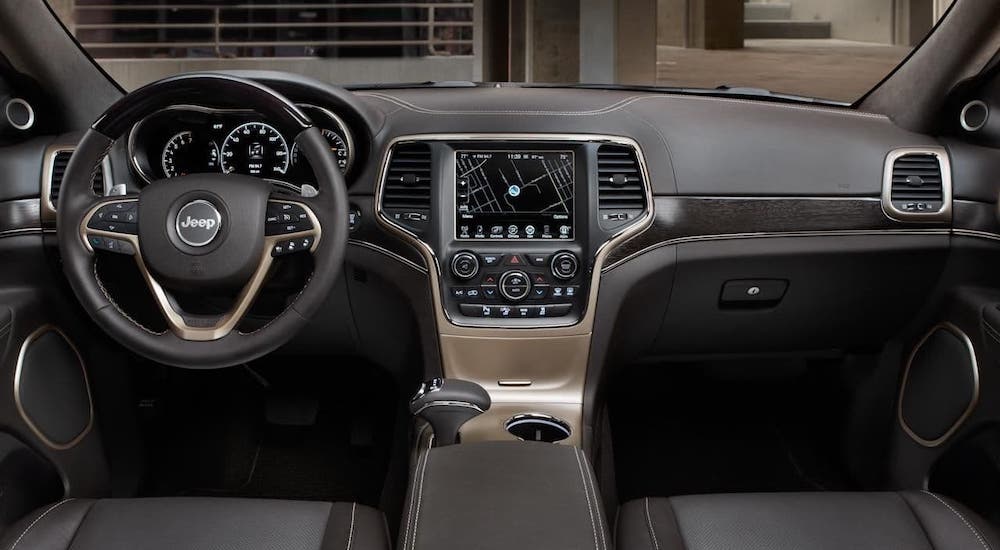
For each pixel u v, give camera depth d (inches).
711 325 81.2
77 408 73.9
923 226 75.8
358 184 73.6
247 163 73.5
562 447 52.1
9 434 65.3
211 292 56.4
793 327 82.0
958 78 72.0
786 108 78.4
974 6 68.6
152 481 89.0
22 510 66.8
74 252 56.9
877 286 78.7
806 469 92.7
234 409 98.7
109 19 391.5
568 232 72.9
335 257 55.9
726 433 99.5
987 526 48.5
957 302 73.4
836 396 93.3
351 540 47.8
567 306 73.0
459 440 66.9
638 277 74.4
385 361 83.8
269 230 55.9
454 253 72.7
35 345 69.2
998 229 73.7
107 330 57.2
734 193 74.8
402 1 400.2
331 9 402.9
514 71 327.9
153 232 55.5
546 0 303.4
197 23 397.4
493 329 72.6
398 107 74.5
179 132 73.2
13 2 68.6
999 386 64.6
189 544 47.4
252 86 54.9
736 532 48.6
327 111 71.3
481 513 44.3
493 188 72.7
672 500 52.4
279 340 56.7
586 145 72.4
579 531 43.1
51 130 75.4
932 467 72.8
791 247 76.2
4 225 72.7
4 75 72.7
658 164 73.7
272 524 49.0
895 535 48.1
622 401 106.5
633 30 303.1
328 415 100.3
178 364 57.0
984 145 74.6
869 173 75.4
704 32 591.5
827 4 705.6
